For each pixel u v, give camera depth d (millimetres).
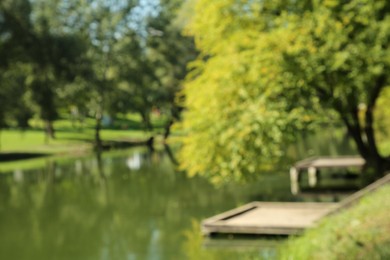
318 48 17734
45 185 30906
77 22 59062
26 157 53688
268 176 28172
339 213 12164
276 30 17922
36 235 17203
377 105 26188
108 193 25875
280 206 16406
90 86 61312
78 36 57875
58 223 19094
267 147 16234
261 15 19797
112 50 63781
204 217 18188
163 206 20984
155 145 65500
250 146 16438
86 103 66688
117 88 66125
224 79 17281
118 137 73375
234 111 16812
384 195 11234
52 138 68188
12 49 52469
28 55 53469
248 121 16156
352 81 18391
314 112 18344
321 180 26391
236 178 16625
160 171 34344
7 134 73750
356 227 8977
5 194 27984
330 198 21109
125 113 68250
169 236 15508
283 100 17578
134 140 68312
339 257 7793
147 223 17828
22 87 56406
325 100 19859
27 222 19641
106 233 16797
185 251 13305
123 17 62188
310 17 18125
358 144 21938
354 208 11273
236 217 15117
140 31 63625
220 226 14117
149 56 66062
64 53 54844
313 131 17422
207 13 19594
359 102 21062
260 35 17953
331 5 17906
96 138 61438
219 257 12273
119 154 52875
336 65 17250
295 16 18484
